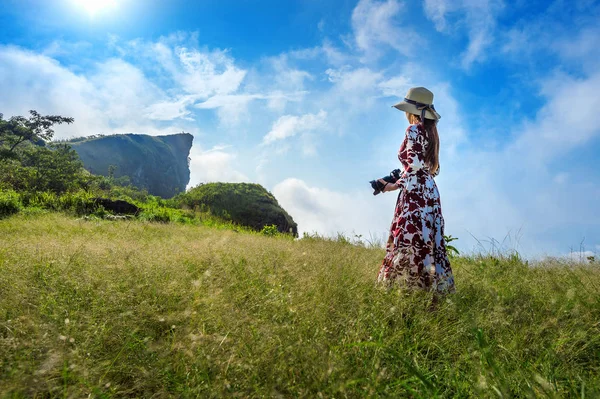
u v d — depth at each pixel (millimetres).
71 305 2693
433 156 3646
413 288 3301
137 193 43375
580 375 2162
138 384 1927
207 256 4262
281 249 5457
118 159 143250
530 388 1803
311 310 2641
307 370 1868
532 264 5277
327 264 3953
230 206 21438
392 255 3562
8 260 3842
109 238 6812
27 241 5105
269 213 21859
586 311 2846
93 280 3170
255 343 2113
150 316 2631
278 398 1684
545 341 2500
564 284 3713
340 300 2961
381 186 3818
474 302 3262
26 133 36375
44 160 32094
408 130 3596
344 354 2061
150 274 3381
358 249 6312
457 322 2785
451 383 2049
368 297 3025
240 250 4762
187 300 2789
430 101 3686
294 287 3152
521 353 2344
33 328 2258
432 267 3375
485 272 4426
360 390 1742
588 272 4277
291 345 2033
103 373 1989
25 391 1727
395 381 1943
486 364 2027
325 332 2334
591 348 2469
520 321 2797
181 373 2000
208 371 1955
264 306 2727
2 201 10953
